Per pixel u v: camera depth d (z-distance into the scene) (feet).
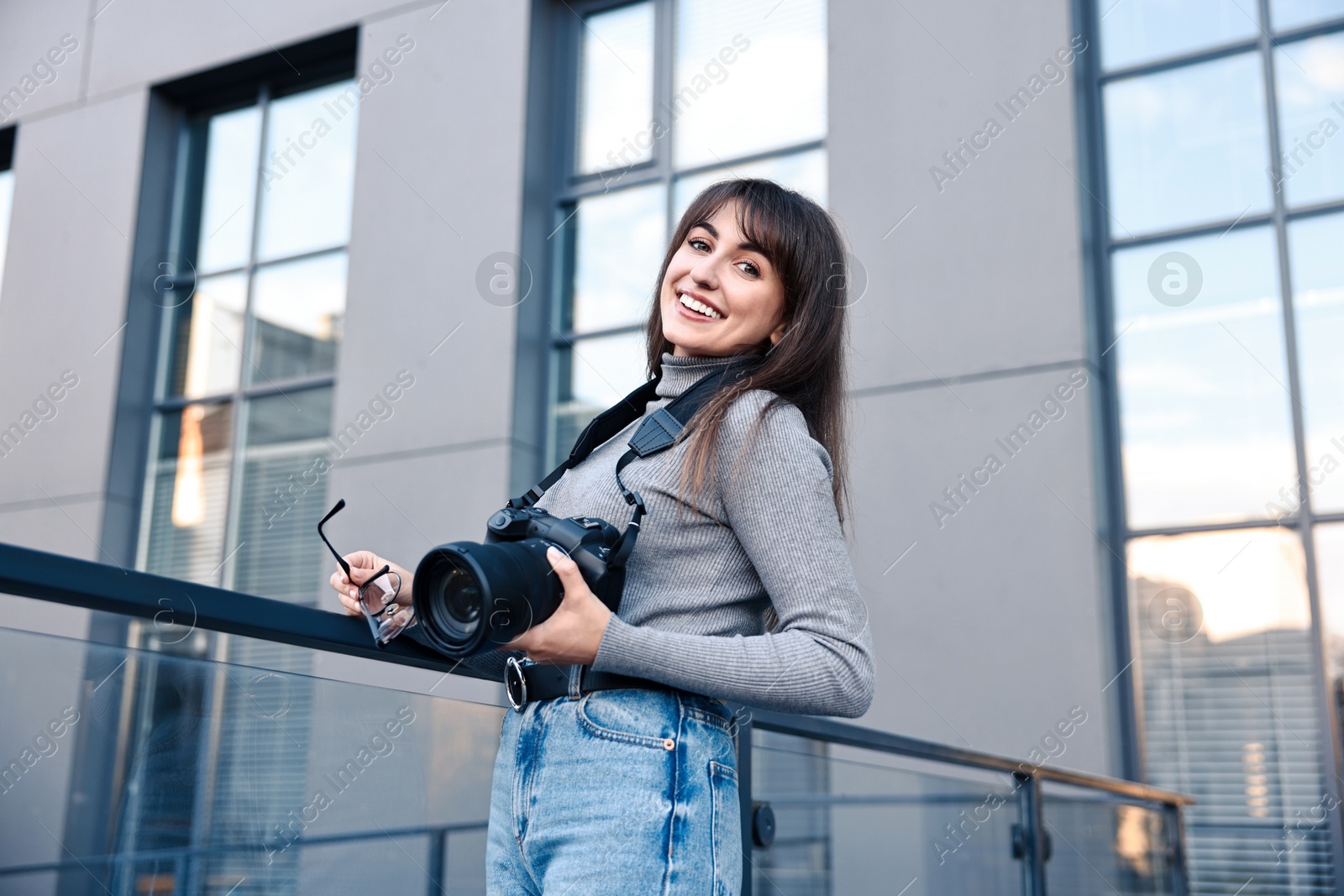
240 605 3.08
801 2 18.37
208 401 21.18
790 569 2.99
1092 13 16.78
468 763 4.51
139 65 22.77
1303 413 14.44
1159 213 15.78
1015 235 15.78
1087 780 9.48
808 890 5.81
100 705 3.35
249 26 21.85
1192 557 14.60
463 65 19.80
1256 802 13.64
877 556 15.65
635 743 2.95
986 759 7.92
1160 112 16.06
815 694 2.85
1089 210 16.05
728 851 3.03
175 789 3.51
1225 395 14.92
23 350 22.38
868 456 16.01
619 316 18.44
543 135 19.48
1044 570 14.66
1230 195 15.42
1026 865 8.29
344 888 3.92
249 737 3.72
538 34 19.67
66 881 3.22
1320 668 13.69
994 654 14.70
